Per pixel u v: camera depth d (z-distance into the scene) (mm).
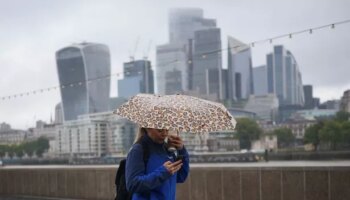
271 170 11938
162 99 5160
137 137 5273
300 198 11367
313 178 11164
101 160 145000
